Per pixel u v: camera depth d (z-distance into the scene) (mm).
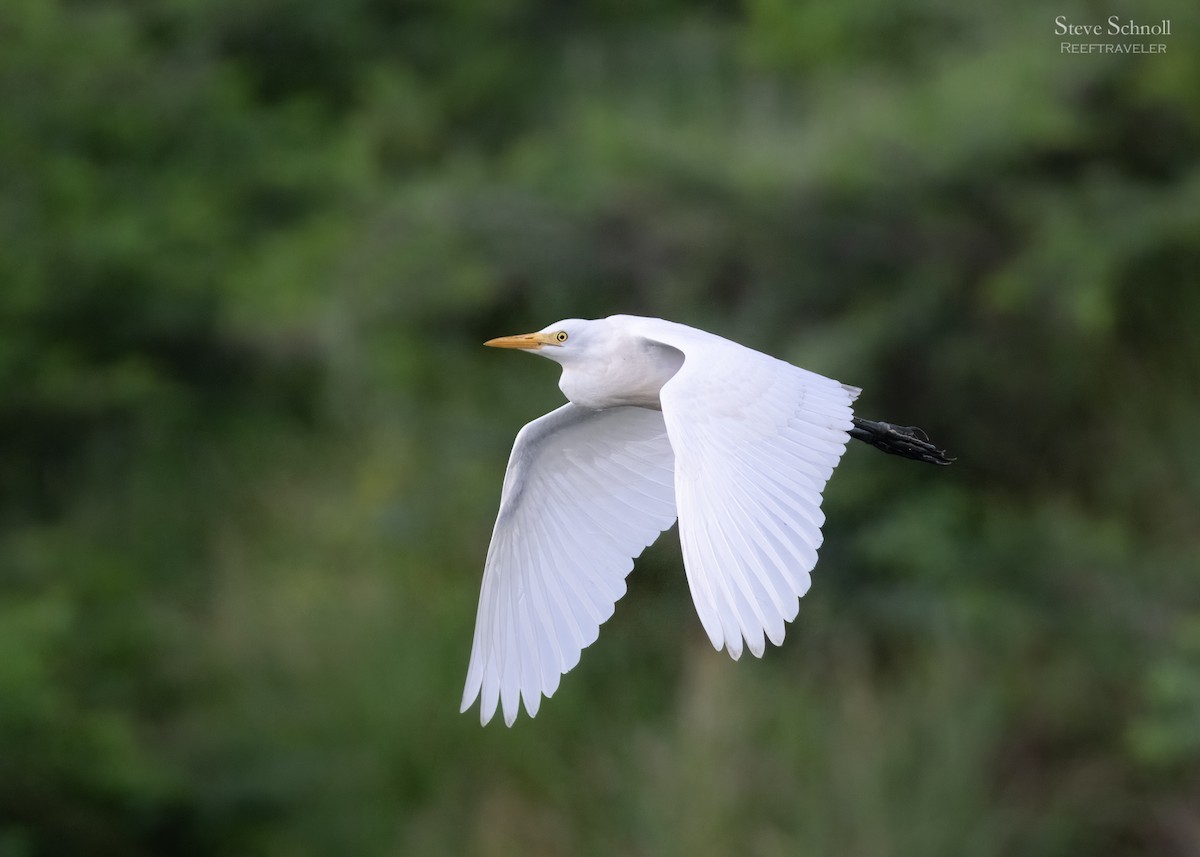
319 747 12656
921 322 14109
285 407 16875
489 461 14039
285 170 17469
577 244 14742
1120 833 12453
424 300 14812
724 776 11266
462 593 13180
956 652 12523
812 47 15461
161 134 17500
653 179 14656
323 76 18812
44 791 12734
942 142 13961
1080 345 13883
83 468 16469
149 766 12844
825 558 13484
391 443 14664
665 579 12195
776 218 14352
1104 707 12922
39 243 16484
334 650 13016
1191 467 13617
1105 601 13250
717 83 16797
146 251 16562
